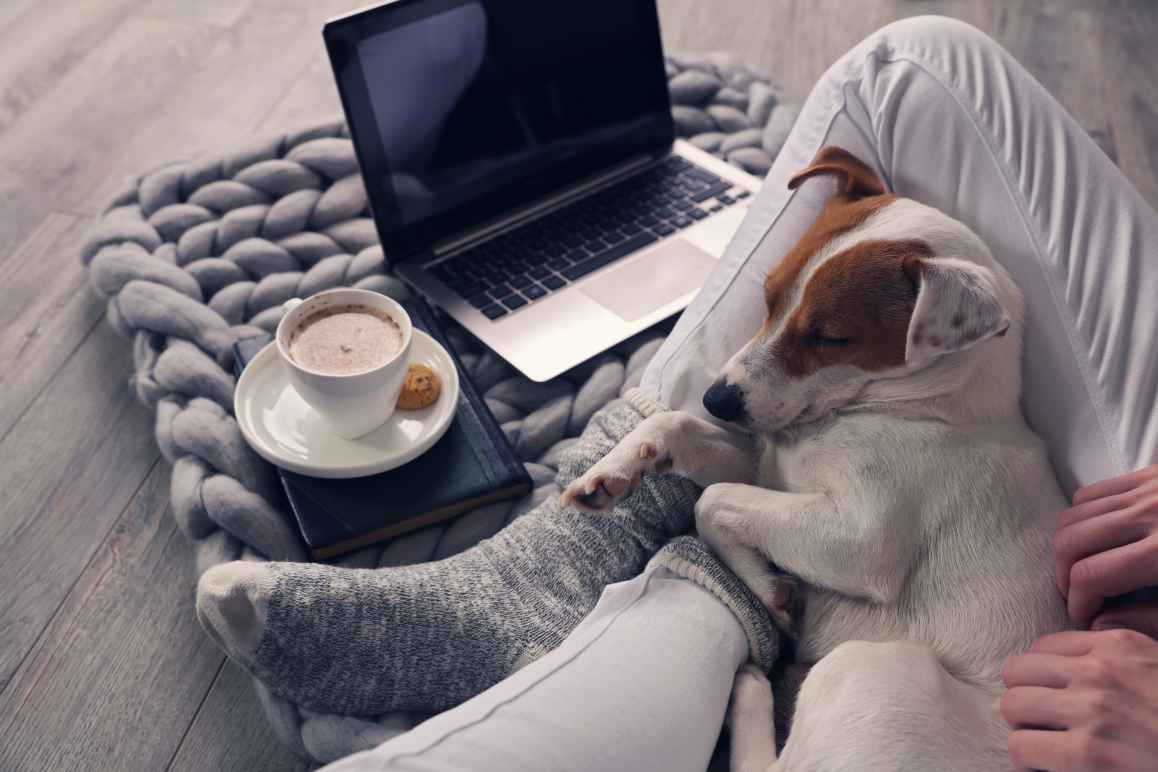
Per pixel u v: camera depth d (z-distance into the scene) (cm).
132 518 167
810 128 152
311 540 141
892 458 122
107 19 268
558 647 121
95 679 148
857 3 285
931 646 121
